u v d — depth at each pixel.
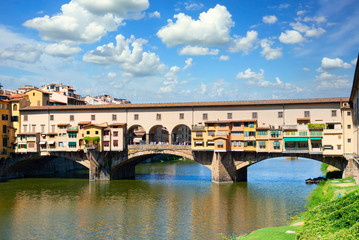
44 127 94.81
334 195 49.09
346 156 69.44
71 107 92.69
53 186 81.00
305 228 30.48
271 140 77.06
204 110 84.25
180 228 45.59
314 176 95.06
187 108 85.44
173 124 86.31
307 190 70.62
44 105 104.75
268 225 45.53
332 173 81.06
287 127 75.62
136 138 133.88
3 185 83.00
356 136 61.19
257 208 55.22
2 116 93.19
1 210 57.09
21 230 46.06
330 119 75.31
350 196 33.34
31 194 70.81
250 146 79.12
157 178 94.38
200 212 53.81
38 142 93.38
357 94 55.59
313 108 76.62
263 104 79.50
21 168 100.75
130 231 44.94
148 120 88.19
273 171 109.75
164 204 60.22
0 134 92.19
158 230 45.03
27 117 96.12
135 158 89.88
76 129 90.31
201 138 82.50
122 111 90.06
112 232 44.69
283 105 78.69
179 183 83.94
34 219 51.44
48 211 56.19
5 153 93.38
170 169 119.19
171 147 86.00
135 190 74.56
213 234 42.50
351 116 69.81
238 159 81.62
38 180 91.81
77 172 113.25
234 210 54.44
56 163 113.25
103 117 91.31
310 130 73.50
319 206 35.53
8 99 103.06
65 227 47.25
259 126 80.06
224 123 80.62
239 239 36.56
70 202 62.78
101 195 69.12
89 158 89.62
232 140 80.56
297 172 106.31
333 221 29.34
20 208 58.34
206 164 83.94
